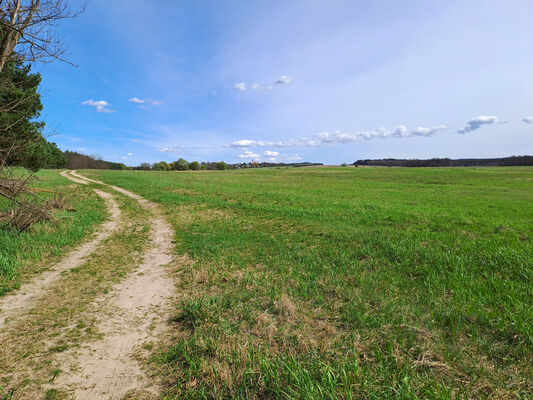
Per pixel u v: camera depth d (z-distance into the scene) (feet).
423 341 12.91
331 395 9.27
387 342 12.67
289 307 16.05
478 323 14.38
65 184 109.09
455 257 24.71
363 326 14.35
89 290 19.69
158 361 11.91
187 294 19.07
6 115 41.34
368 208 60.29
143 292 19.61
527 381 10.18
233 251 29.30
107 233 37.70
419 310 15.85
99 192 86.53
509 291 17.49
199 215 52.65
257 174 253.44
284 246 30.81
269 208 59.31
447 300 16.96
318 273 22.44
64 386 10.34
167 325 15.14
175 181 137.59
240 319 15.34
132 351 12.68
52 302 17.65
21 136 39.52
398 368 10.96
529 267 21.62
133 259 27.32
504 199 83.66
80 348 12.80
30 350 12.53
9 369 11.20
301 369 10.56
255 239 34.45
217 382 10.41
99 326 14.88
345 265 24.03
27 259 24.95
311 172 277.85
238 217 50.42
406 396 9.36
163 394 10.02
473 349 12.25
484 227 39.47
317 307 16.67
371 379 10.36
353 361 11.26
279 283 20.39
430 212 54.24
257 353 12.00
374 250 28.14
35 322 15.11
